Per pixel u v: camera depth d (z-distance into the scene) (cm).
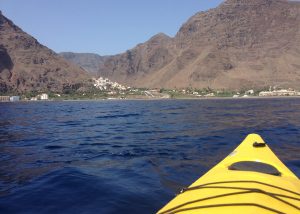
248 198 425
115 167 1077
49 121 3347
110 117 3869
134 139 1812
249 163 618
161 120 3203
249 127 2298
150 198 759
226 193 446
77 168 1069
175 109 5753
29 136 2030
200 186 497
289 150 1362
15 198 776
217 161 1146
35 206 723
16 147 1584
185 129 2269
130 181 896
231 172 561
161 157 1241
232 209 401
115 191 807
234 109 5394
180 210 414
